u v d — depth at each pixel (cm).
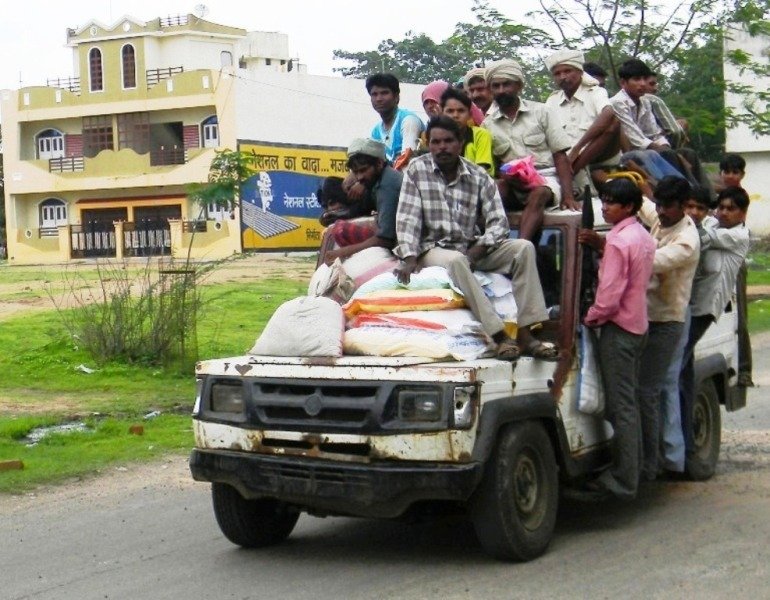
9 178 5219
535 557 647
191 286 1573
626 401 705
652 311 739
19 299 2380
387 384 604
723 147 2961
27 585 639
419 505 637
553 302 707
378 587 604
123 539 741
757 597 567
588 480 735
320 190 820
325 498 619
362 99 5200
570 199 784
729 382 923
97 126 5100
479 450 598
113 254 5016
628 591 582
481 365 611
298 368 630
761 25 2191
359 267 710
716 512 757
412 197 688
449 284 657
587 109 902
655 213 779
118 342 1542
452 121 682
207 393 665
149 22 5028
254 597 596
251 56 5806
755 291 2608
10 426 1129
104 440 1091
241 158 1752
